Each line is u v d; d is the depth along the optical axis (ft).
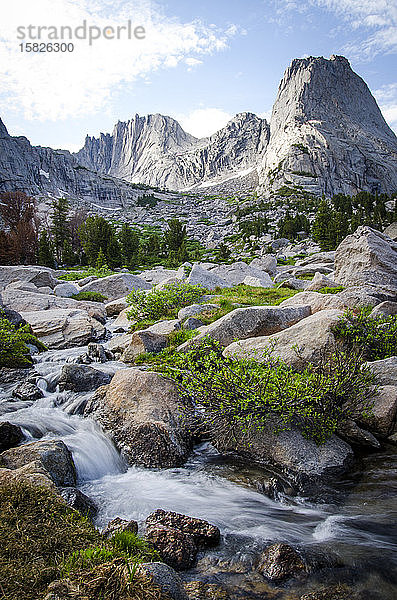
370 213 344.49
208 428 29.50
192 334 46.62
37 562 13.96
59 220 274.77
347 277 69.21
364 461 25.98
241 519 20.26
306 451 25.23
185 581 15.65
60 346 53.98
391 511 20.68
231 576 15.98
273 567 16.16
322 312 36.24
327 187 550.36
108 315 76.59
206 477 24.54
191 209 587.27
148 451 26.12
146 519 18.70
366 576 16.06
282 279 106.93
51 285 104.37
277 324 42.75
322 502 21.99
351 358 29.27
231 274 99.30
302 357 31.65
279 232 338.54
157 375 31.76
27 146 577.02
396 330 34.27
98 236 235.20
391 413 27.76
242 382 27.76
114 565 13.65
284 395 26.45
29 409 33.06
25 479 18.54
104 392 31.71
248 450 26.71
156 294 63.87
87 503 19.98
